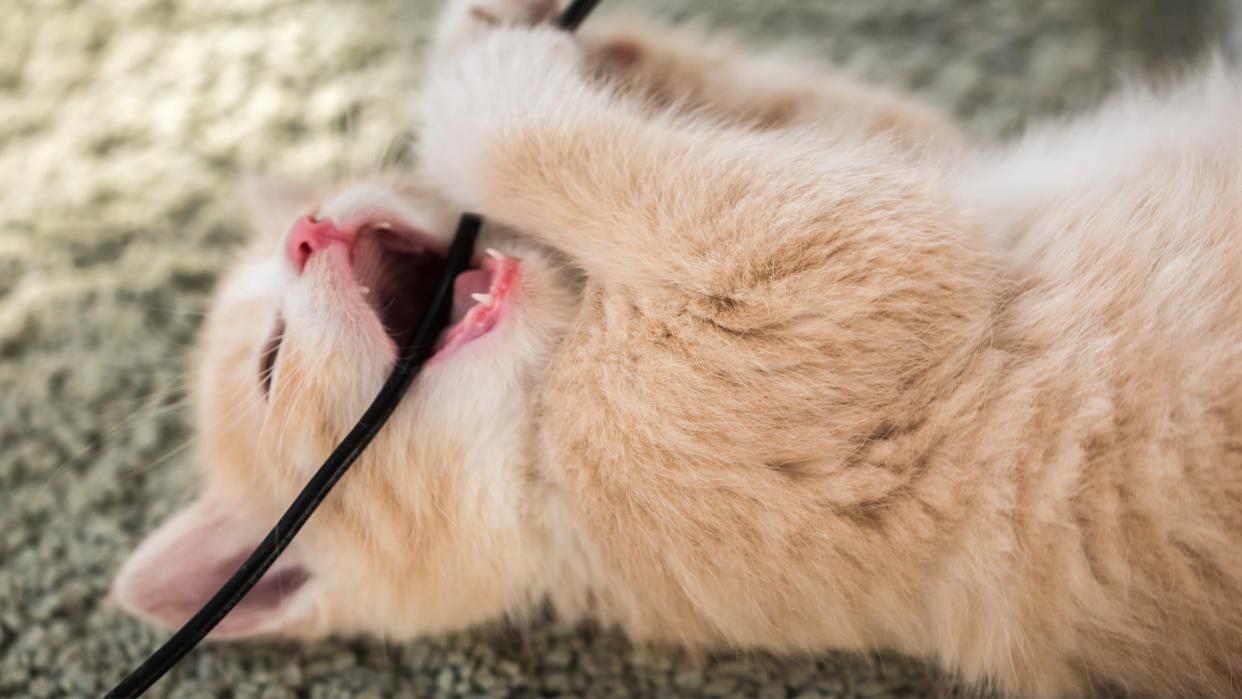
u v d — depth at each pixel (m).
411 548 0.35
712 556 0.33
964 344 0.33
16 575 0.37
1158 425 0.32
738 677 0.35
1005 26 0.43
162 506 0.38
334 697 0.35
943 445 0.33
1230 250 0.33
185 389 0.38
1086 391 0.33
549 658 0.36
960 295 0.33
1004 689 0.34
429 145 0.36
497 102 0.35
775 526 0.33
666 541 0.33
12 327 0.40
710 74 0.39
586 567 0.35
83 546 0.37
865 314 0.33
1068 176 0.35
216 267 0.41
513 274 0.35
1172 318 0.33
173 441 0.39
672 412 0.33
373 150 0.42
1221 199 0.34
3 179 0.43
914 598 0.34
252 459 0.36
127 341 0.40
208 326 0.37
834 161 0.34
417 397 0.35
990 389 0.33
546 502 0.35
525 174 0.35
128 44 0.45
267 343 0.35
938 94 0.42
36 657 0.35
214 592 0.35
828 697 0.34
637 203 0.34
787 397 0.33
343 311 0.34
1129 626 0.33
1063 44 0.43
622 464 0.33
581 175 0.34
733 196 0.34
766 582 0.33
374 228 0.36
